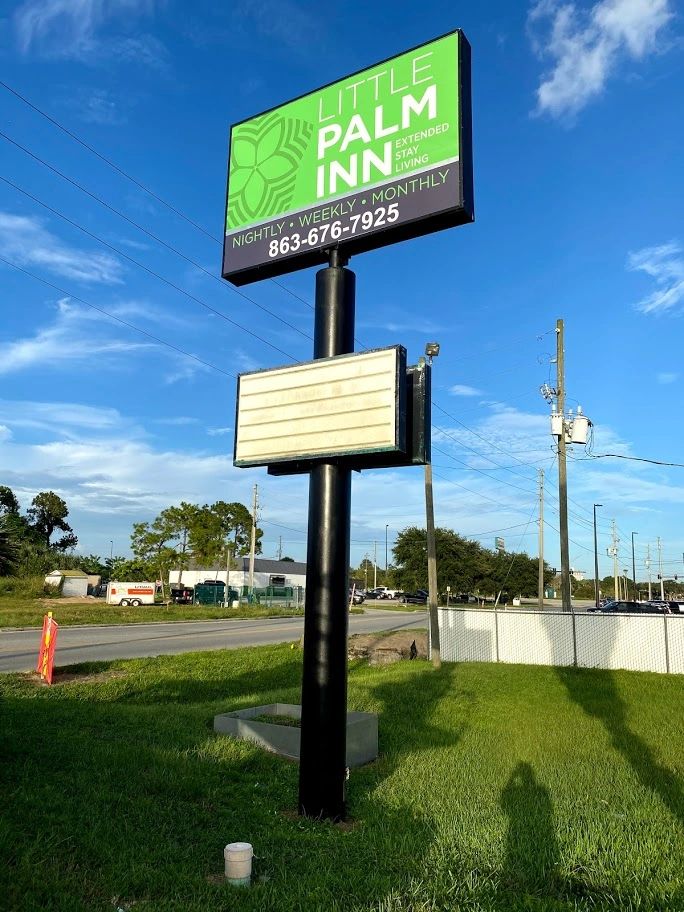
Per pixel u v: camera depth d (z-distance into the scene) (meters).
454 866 4.49
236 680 14.70
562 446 23.27
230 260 7.67
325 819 5.55
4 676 13.43
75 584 60.19
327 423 6.20
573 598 107.12
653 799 6.15
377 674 16.64
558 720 10.67
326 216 7.02
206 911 3.70
